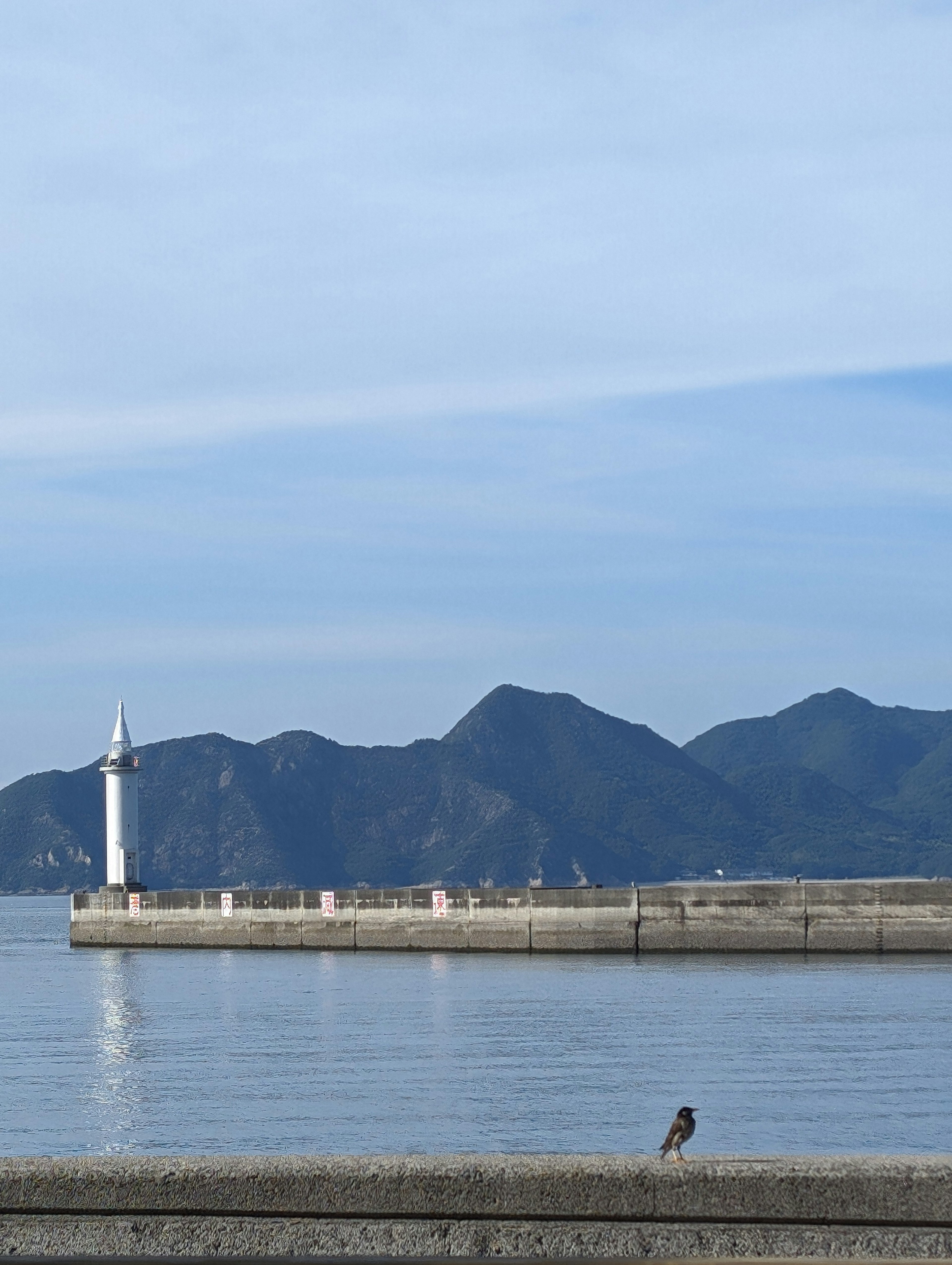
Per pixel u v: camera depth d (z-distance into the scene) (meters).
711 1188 9.61
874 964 63.12
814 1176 9.55
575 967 64.44
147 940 87.50
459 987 56.81
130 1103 32.62
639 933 70.44
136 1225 9.85
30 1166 10.09
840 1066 35.91
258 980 63.03
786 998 50.66
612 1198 9.65
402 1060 38.06
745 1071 35.25
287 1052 40.22
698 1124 29.03
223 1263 9.66
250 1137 28.67
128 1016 50.91
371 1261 9.59
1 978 69.69
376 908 78.00
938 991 52.34
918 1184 9.47
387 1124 29.55
